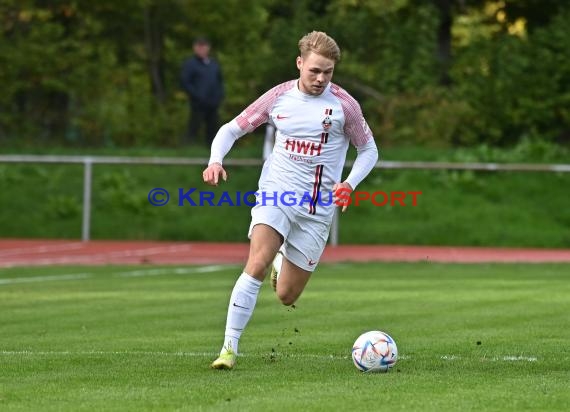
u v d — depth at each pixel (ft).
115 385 78.74
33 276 182.19
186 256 225.15
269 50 363.15
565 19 358.02
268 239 89.51
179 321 122.21
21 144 336.90
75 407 70.28
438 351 97.81
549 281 174.70
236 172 278.05
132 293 153.99
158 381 80.53
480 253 237.86
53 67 359.66
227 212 269.03
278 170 91.50
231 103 362.53
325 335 109.81
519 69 349.00
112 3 372.58
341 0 374.43
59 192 279.69
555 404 71.20
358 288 161.89
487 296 150.20
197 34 387.55
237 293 87.92
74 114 365.40
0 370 86.28
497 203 274.36
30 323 120.37
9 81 357.20
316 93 90.68
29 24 366.02
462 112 336.29
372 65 361.71
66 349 99.76
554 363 90.22
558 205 273.95
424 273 190.90
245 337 108.47
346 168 270.05
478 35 383.65
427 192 276.00
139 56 389.80
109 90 367.86
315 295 151.43
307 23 359.05
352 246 249.14
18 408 70.03
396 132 333.83
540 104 345.10
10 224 265.75
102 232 262.88
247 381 80.38
